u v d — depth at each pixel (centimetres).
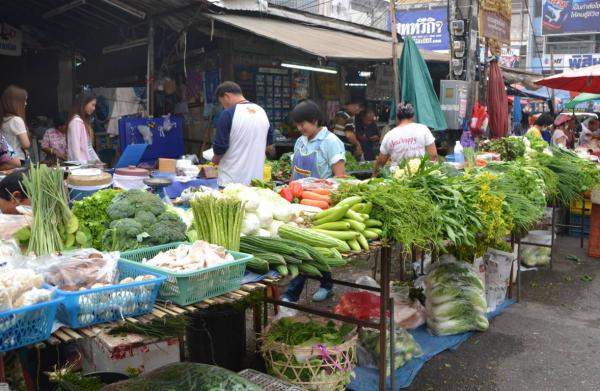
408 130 564
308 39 754
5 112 584
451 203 369
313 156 480
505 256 534
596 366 414
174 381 234
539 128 958
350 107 995
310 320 356
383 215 329
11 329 168
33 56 988
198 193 297
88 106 631
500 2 958
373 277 546
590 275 659
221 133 485
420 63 780
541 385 384
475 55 900
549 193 614
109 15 845
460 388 377
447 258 476
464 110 860
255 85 898
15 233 258
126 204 275
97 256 227
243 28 692
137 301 199
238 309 359
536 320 506
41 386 291
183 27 750
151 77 787
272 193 319
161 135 794
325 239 288
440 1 2075
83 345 315
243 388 232
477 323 462
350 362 330
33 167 263
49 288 188
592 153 1026
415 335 450
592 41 2877
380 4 2172
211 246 234
